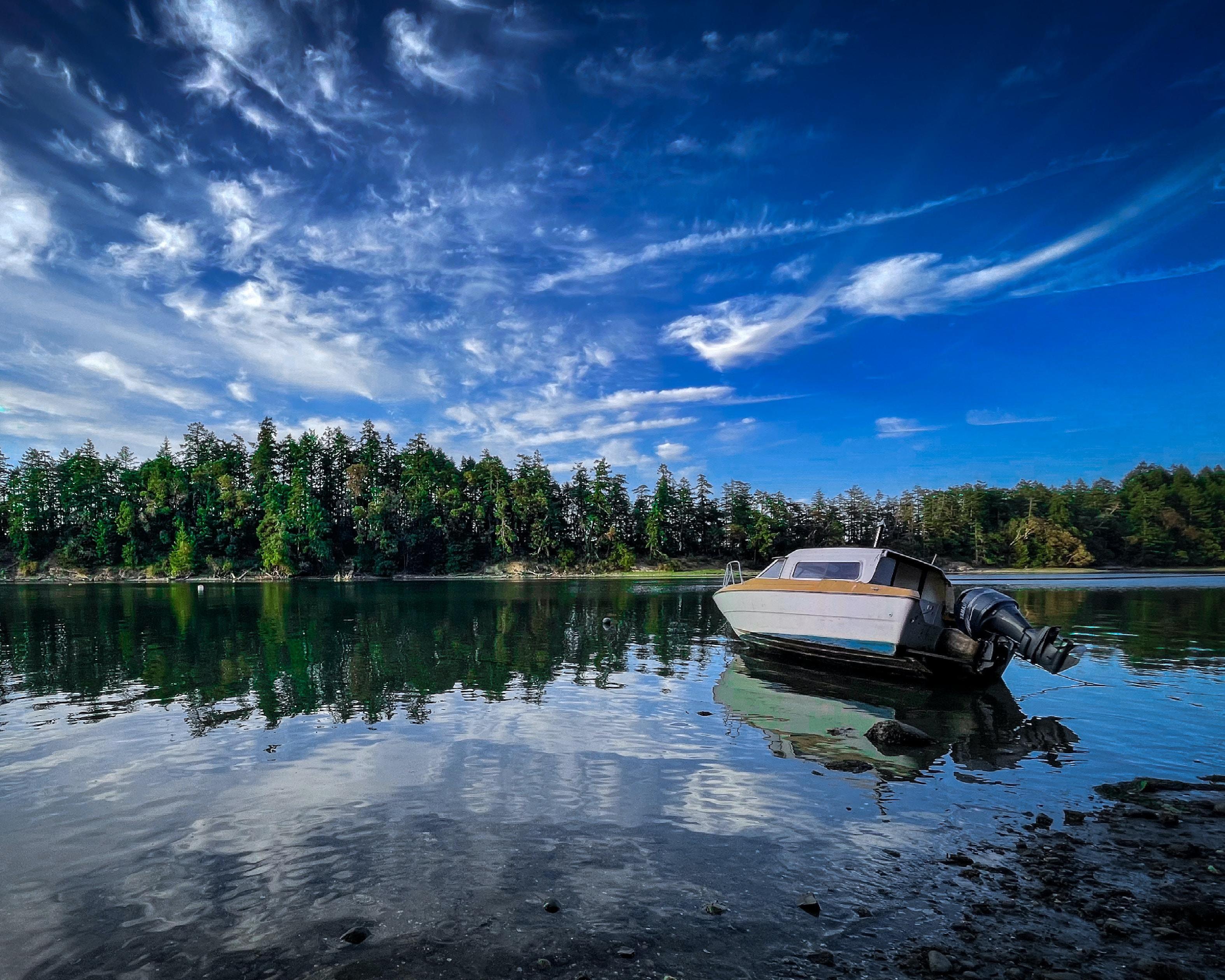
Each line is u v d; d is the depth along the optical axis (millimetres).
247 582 83688
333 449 119688
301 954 4359
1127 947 4453
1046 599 39344
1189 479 153000
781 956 4348
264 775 8070
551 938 4547
